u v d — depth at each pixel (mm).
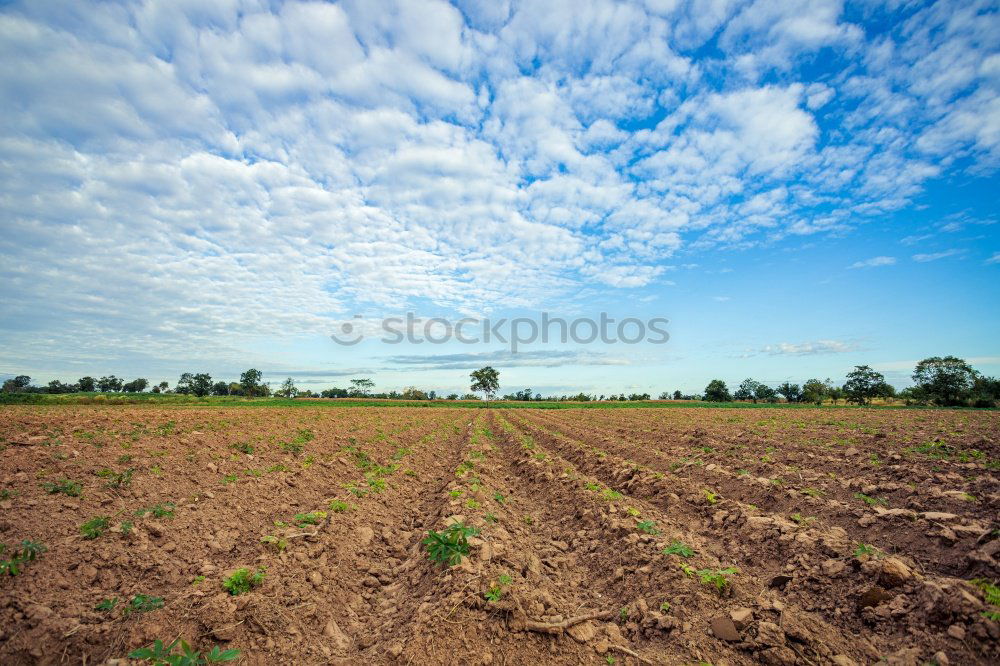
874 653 4387
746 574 6133
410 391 124562
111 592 5117
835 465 11477
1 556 5215
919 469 9875
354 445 17375
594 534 8258
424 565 6711
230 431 16797
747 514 7977
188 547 6480
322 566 6477
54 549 5543
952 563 5605
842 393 93500
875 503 8086
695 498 9508
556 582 6559
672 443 17969
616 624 5297
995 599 4492
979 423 19859
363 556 7418
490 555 6559
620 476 12344
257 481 10148
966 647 4152
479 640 4535
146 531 6523
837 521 7586
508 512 9977
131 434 13266
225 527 7473
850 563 5656
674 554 6363
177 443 12594
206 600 4934
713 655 4484
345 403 78250
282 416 27062
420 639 4562
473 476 12359
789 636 4547
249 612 4871
